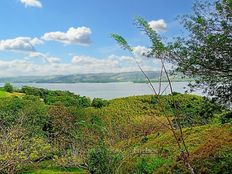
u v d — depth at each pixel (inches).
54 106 1712.6
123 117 1932.8
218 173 599.2
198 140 834.8
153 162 786.2
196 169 640.4
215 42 469.7
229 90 501.7
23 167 1167.6
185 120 999.6
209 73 498.9
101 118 1818.4
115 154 860.0
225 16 462.9
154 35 498.0
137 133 1384.1
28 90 2746.1
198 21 478.3
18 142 1134.4
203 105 559.2
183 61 498.3
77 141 1339.8
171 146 879.7
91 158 824.9
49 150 1257.4
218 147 689.6
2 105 1684.3
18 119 1422.2
